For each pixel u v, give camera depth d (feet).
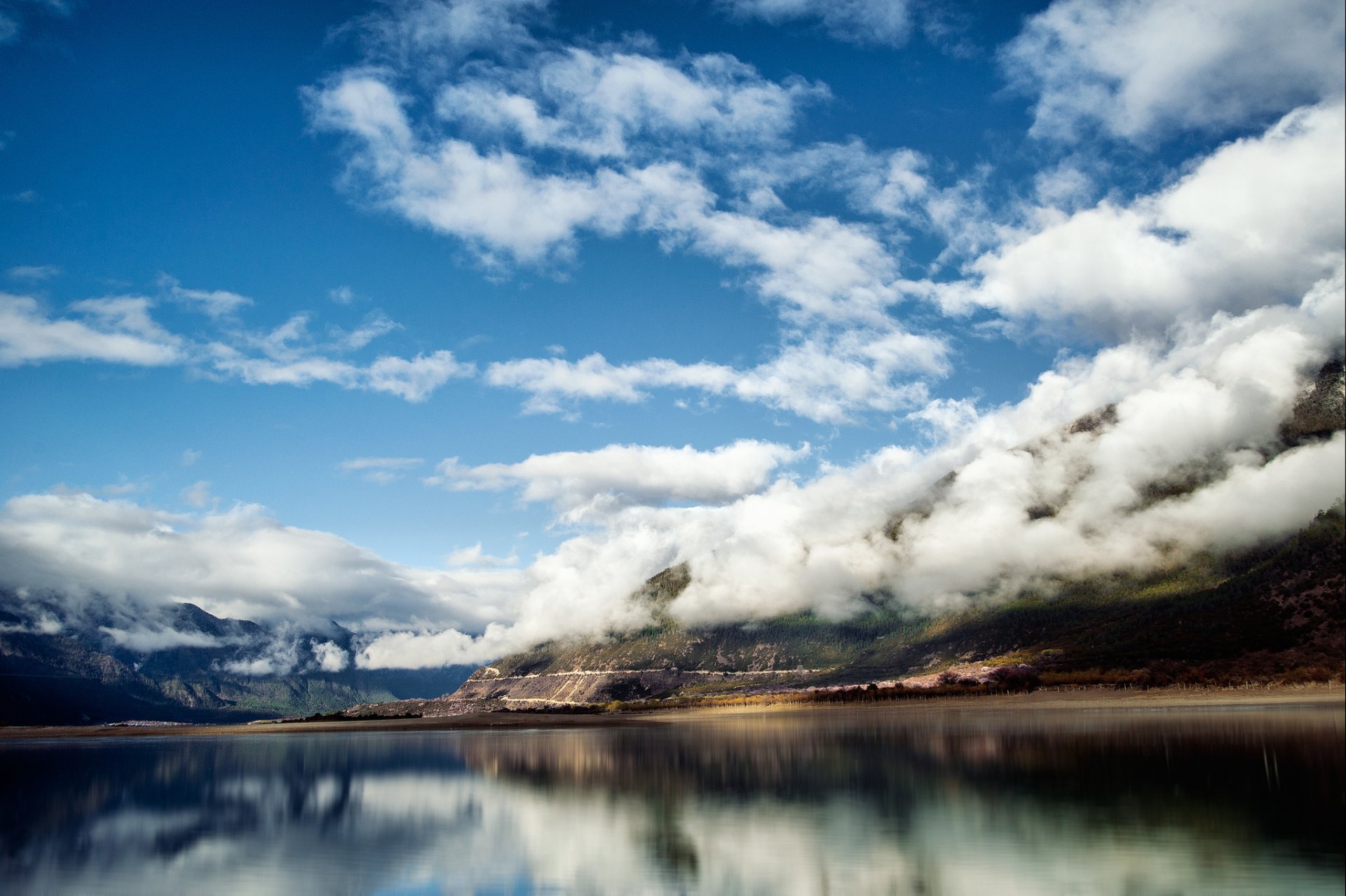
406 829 228.63
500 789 306.96
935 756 342.03
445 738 651.66
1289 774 243.81
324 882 170.71
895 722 594.24
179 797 300.40
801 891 154.81
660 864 179.01
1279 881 144.36
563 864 181.27
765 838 198.59
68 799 299.99
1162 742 337.52
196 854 199.11
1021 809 215.31
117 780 361.30
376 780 345.10
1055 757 312.50
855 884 157.07
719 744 475.31
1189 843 170.71
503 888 164.25
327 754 500.33
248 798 296.51
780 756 376.89
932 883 154.51
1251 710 497.46
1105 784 245.45
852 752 380.58
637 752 438.40
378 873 177.47
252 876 176.14
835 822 213.66
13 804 287.48
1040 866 160.66
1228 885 143.43
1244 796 215.72
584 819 235.81
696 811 239.50
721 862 178.60
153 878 175.22
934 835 192.13
